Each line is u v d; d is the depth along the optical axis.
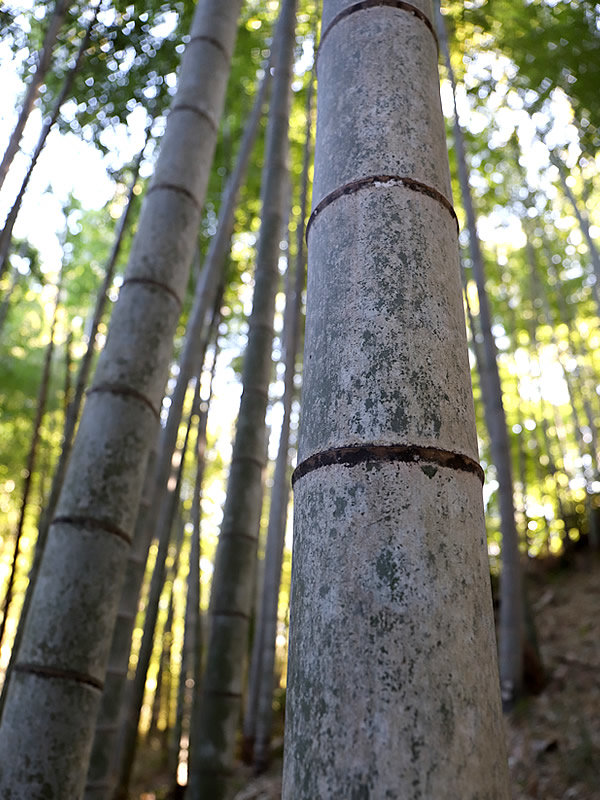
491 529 9.47
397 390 0.96
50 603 2.03
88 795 3.52
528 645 5.50
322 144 1.26
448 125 7.78
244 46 6.25
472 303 9.55
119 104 4.95
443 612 0.84
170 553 9.23
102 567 2.10
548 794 4.11
